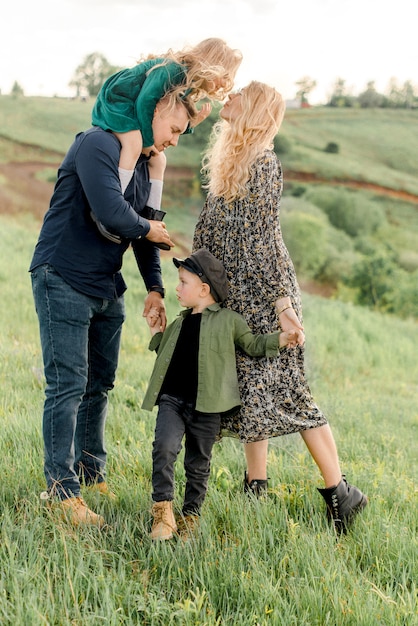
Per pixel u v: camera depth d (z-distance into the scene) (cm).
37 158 8669
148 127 334
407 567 326
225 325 346
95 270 345
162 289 392
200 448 343
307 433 368
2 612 247
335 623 271
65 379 347
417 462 593
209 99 349
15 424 478
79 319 346
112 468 426
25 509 330
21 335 1053
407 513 391
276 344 343
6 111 10325
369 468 482
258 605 274
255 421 356
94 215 336
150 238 352
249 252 352
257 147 347
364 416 785
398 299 5738
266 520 346
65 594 261
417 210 8644
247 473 399
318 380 1173
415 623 270
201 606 270
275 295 351
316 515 368
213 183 363
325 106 13838
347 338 1745
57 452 346
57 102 11569
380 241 7775
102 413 396
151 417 563
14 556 286
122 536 319
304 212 7719
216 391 339
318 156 10144
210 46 341
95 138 328
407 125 12206
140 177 361
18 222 6125
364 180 9319
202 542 319
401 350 1777
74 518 331
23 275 1655
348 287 5931
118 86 335
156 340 377
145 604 265
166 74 329
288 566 310
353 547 344
